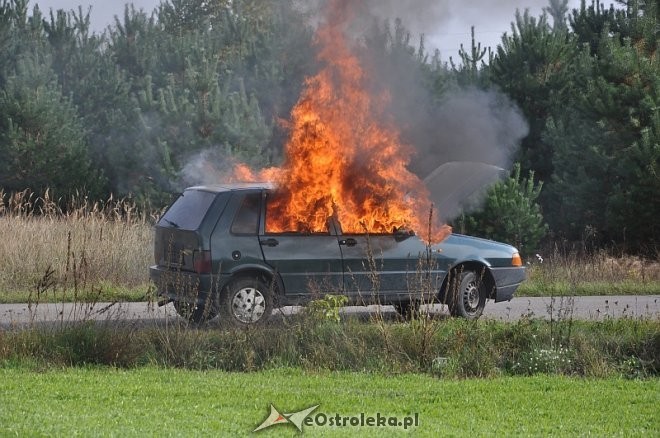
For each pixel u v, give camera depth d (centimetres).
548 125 7625
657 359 3034
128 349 2966
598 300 5138
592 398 2470
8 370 2728
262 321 3634
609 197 7119
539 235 6956
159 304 3575
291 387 2583
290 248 3725
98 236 5200
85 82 9925
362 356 2992
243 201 3712
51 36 10562
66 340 2966
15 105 8425
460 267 4072
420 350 3030
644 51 7388
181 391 2462
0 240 5066
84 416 2136
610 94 7025
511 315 4331
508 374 2941
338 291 3775
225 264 3625
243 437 2012
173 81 8644
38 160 8331
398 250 3903
